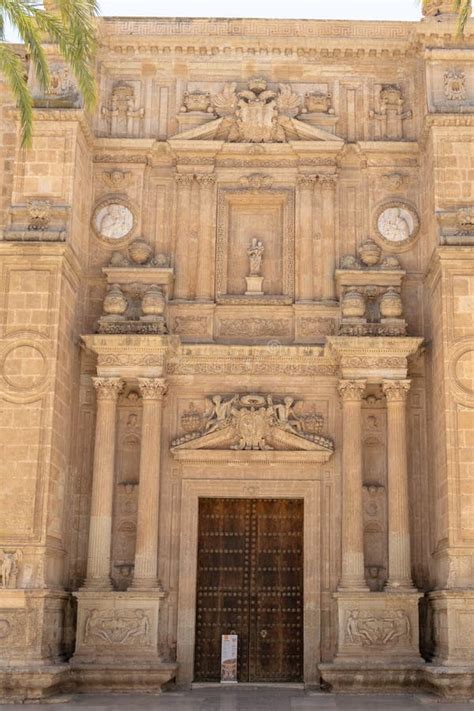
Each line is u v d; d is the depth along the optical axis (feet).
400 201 95.45
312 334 93.15
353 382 88.79
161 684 82.38
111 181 96.22
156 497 87.56
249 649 88.17
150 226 95.91
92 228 95.45
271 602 89.15
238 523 90.89
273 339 93.45
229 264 96.43
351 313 90.74
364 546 88.28
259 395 91.25
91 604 84.23
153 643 83.66
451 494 81.41
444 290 85.51
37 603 77.92
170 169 97.35
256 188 96.27
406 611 84.02
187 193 96.22
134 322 90.58
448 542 80.69
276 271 96.12
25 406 83.05
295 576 89.66
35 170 89.35
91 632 83.71
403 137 97.40
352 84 98.84
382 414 91.30
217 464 90.12
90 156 96.12
